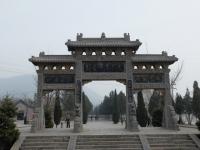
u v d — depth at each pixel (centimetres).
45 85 3803
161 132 3338
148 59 3841
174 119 3697
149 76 3897
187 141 2986
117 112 7519
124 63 3891
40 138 3031
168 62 3909
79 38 3953
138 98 5119
